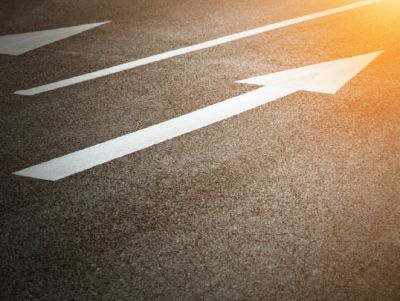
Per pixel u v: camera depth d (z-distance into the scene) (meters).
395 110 4.39
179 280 2.66
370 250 2.82
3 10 7.85
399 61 5.38
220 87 4.98
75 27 6.95
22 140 4.14
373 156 3.74
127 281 2.67
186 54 5.85
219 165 3.69
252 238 2.95
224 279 2.66
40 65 5.73
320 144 3.92
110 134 4.19
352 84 4.90
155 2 8.00
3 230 3.09
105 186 3.49
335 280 2.63
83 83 5.21
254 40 6.20
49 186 3.51
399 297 2.52
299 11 7.28
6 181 3.58
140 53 5.95
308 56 5.64
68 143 4.07
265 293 2.57
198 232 3.02
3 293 2.62
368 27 6.48
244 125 4.24
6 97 4.96
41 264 2.81
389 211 3.14
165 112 4.52
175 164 3.72
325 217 3.11
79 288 2.64
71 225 3.12
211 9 7.54
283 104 4.57
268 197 3.31
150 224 3.10
